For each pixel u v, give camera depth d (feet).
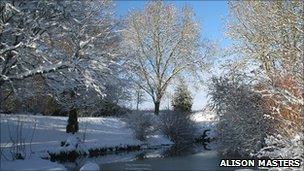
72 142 72.59
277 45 75.82
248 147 68.23
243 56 85.66
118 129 105.81
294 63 42.93
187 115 104.53
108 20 87.40
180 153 82.89
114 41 87.45
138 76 140.97
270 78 49.24
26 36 58.95
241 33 86.48
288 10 74.18
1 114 85.20
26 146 68.95
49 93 71.15
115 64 68.54
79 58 60.44
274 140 40.60
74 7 63.05
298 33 67.82
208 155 78.95
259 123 65.16
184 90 144.36
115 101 97.25
